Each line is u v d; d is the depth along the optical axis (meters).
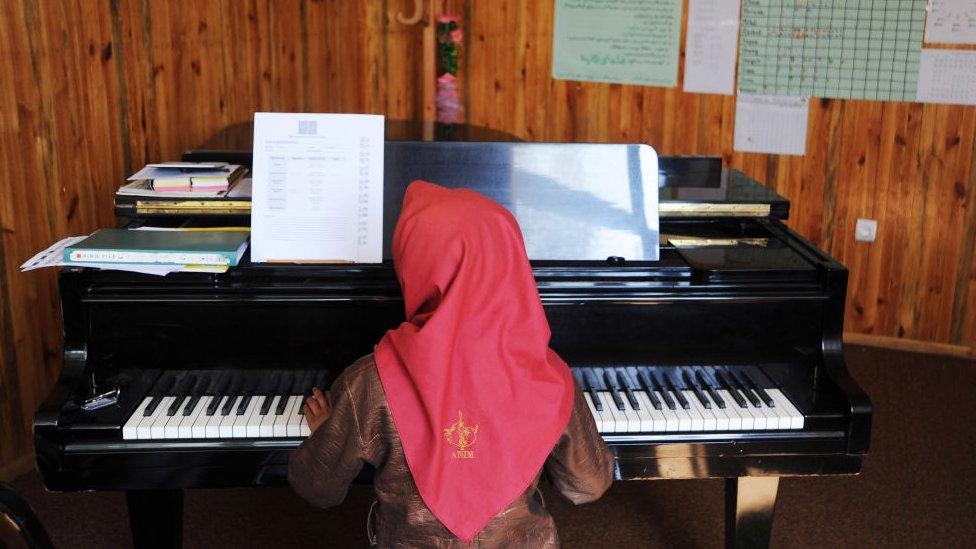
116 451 1.92
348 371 1.60
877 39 4.14
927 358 4.29
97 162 3.32
